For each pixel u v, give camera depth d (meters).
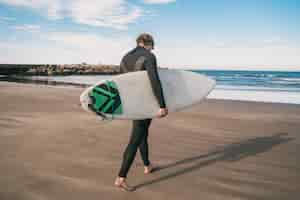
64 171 3.01
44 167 3.12
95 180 2.78
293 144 4.42
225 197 2.47
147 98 2.68
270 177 2.99
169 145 4.26
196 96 3.26
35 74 47.19
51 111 7.22
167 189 2.61
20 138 4.37
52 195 2.41
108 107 2.59
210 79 3.47
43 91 13.20
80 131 5.00
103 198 2.38
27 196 2.38
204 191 2.59
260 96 14.54
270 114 7.71
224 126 5.85
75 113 6.98
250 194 2.55
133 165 3.29
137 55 2.60
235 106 9.56
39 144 4.07
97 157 3.54
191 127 5.68
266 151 4.02
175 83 3.22
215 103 10.45
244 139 4.74
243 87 21.31
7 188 2.52
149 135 4.91
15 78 30.38
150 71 2.41
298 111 8.35
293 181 2.88
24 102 8.85
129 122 5.90
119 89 2.62
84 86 18.23
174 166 3.29
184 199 2.40
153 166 3.26
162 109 2.48
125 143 4.26
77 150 3.84
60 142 4.23
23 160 3.33
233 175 3.03
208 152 3.92
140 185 2.69
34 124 5.48
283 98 13.55
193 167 3.27
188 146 4.23
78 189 2.55
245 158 3.66
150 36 2.67
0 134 4.57
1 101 8.86
